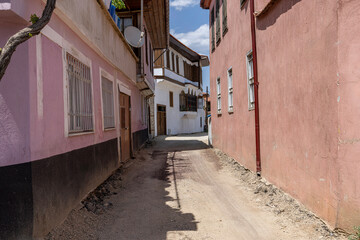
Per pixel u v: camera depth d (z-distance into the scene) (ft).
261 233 14.11
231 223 15.56
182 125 102.12
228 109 34.50
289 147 17.30
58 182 13.20
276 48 18.94
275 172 19.71
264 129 21.84
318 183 13.94
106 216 16.51
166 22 45.42
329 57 12.84
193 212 17.47
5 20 10.61
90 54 19.40
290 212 15.94
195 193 21.72
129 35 34.30
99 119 21.11
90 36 18.33
